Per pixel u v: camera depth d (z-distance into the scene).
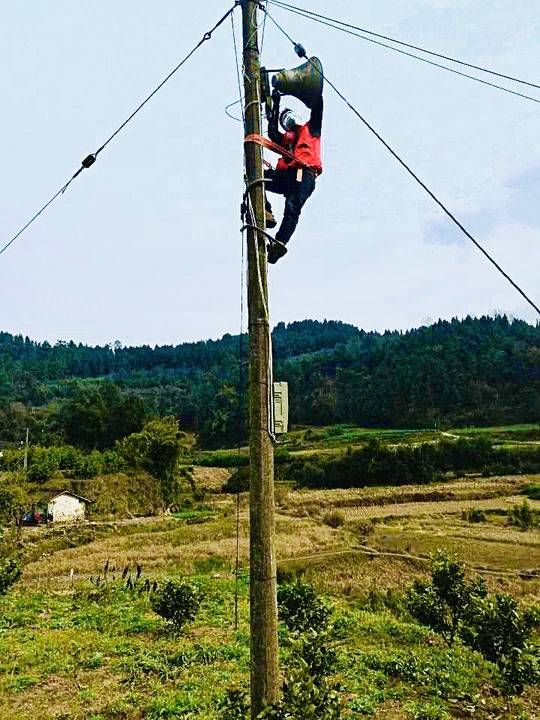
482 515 50.53
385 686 10.98
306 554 35.31
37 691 10.60
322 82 6.59
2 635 14.75
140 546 38.84
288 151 6.10
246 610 17.66
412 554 34.88
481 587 14.41
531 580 27.70
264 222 5.61
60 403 144.62
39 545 39.31
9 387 160.75
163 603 14.66
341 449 93.81
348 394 142.38
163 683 10.83
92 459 65.31
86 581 26.23
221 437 119.06
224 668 11.64
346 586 26.11
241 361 8.59
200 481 82.00
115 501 59.03
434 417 121.44
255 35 6.03
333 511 56.44
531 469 79.31
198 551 35.41
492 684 11.79
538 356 134.50
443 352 146.00
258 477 5.03
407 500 64.12
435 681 11.50
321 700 5.43
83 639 14.17
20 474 58.12
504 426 109.81
